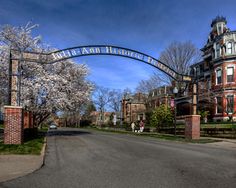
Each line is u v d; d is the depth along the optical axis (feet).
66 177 28.76
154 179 27.53
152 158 42.11
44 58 69.00
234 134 83.15
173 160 39.93
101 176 29.12
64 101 100.73
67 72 108.78
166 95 175.42
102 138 90.58
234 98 130.31
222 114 132.05
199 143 71.67
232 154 47.21
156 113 128.77
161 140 83.35
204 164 36.24
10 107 57.67
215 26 151.53
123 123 236.22
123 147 59.11
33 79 94.38
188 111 154.30
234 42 133.69
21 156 42.50
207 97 140.36
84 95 115.34
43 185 25.45
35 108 97.45
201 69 158.10
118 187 24.52
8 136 57.36
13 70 62.64
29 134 80.07
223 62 135.85
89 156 44.68
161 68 79.97
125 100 276.82
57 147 59.16
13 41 94.99
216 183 25.71
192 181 26.55
